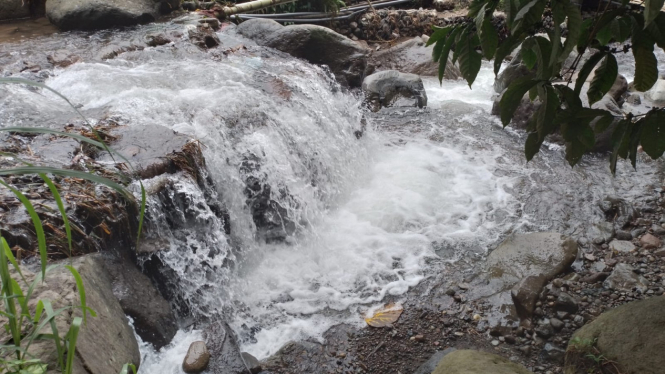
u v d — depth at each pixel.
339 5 10.45
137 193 4.12
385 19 10.48
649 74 2.97
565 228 5.53
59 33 7.64
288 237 5.27
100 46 7.07
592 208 5.82
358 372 3.98
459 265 5.02
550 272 4.75
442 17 10.68
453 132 7.41
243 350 4.13
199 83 6.27
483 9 2.84
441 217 5.67
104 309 3.41
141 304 3.88
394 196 5.93
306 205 5.51
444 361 3.52
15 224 3.54
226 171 5.03
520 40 3.07
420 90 8.13
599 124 3.20
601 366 3.49
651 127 3.11
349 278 4.88
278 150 5.49
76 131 4.78
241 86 6.25
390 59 9.37
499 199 5.98
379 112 7.91
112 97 5.70
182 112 5.49
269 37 7.99
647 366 3.31
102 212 3.90
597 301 4.55
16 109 5.18
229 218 4.91
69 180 4.05
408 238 5.35
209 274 4.48
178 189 4.34
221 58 7.18
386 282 4.84
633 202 5.91
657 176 6.37
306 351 4.13
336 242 5.30
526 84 3.02
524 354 4.10
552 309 4.46
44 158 4.31
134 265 4.12
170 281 4.27
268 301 4.62
